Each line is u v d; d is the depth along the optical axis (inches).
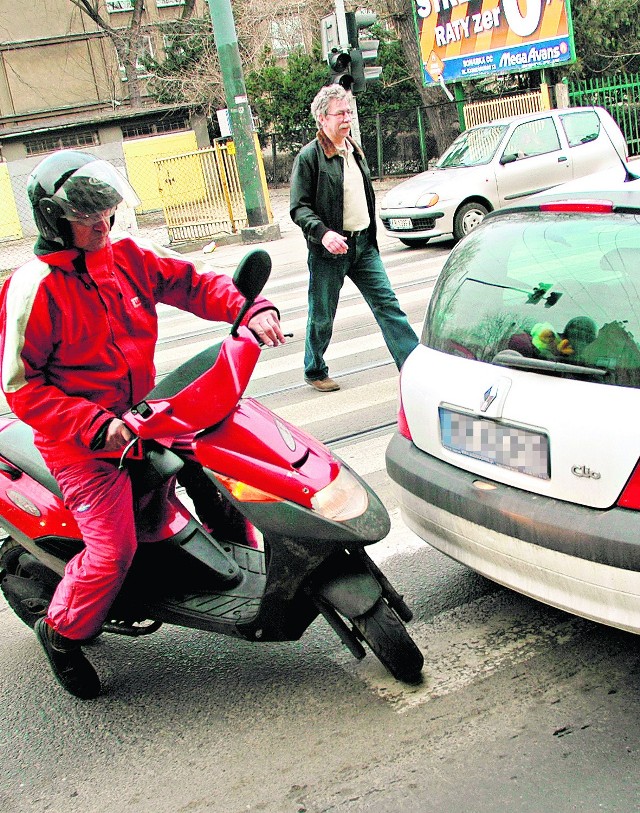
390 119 1074.7
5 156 1211.2
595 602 115.2
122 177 120.5
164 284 133.0
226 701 135.8
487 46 914.1
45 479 141.6
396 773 114.3
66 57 1421.0
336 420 256.7
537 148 564.7
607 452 113.5
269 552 121.7
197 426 116.6
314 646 147.2
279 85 1182.3
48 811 117.6
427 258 517.3
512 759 113.6
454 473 136.3
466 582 160.9
